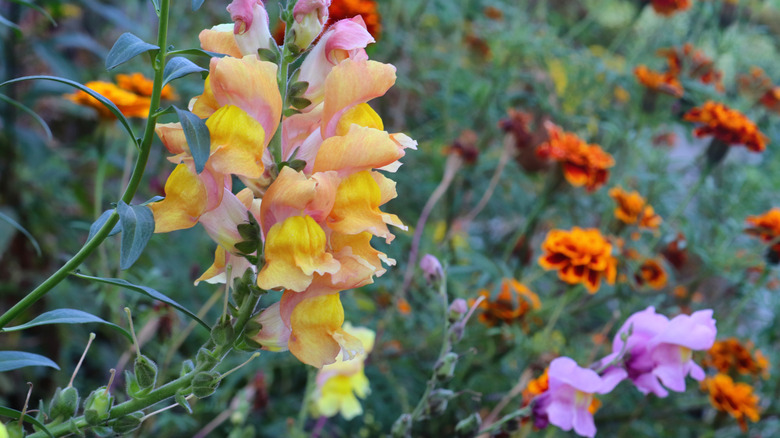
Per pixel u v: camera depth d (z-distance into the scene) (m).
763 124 1.44
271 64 0.45
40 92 1.03
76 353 1.02
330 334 0.47
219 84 0.45
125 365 0.74
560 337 1.05
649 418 1.04
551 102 1.45
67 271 0.46
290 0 0.46
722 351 0.99
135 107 0.77
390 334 0.99
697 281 1.18
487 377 0.98
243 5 0.46
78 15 1.32
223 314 0.47
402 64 1.44
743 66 1.71
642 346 0.60
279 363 0.89
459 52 1.45
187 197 0.46
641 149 1.30
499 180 1.30
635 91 1.31
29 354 0.49
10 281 1.05
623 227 1.09
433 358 1.00
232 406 0.80
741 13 1.52
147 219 0.44
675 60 1.38
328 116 0.46
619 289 1.05
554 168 1.04
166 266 0.98
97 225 0.48
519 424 0.63
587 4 1.79
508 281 0.88
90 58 1.47
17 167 1.12
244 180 0.46
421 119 1.55
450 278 0.99
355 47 0.47
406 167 1.33
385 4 1.38
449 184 1.13
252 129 0.45
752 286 1.17
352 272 0.46
